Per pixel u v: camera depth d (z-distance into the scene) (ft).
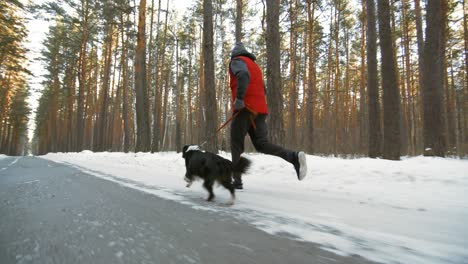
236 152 12.16
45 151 162.09
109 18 52.44
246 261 4.99
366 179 14.07
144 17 48.55
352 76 84.99
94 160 42.06
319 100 95.09
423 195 11.03
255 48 75.31
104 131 87.76
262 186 14.47
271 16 25.43
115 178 17.37
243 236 6.43
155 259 4.91
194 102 123.34
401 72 71.92
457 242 6.25
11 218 7.23
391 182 13.26
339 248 5.80
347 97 75.97
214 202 10.51
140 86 47.50
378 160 17.11
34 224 6.77
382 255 5.47
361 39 66.69
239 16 47.50
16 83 106.22
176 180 17.04
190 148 12.80
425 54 24.88
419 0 49.73
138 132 46.83
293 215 8.54
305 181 15.21
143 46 48.29
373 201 10.64
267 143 11.84
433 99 24.22
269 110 24.90
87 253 5.07
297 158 10.87
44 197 10.27
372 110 32.19
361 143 64.80
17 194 10.78
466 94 78.59
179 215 8.21
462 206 9.46
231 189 10.52
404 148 54.49
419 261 5.19
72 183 14.34
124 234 6.23
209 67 31.45
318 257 5.30
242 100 11.20
